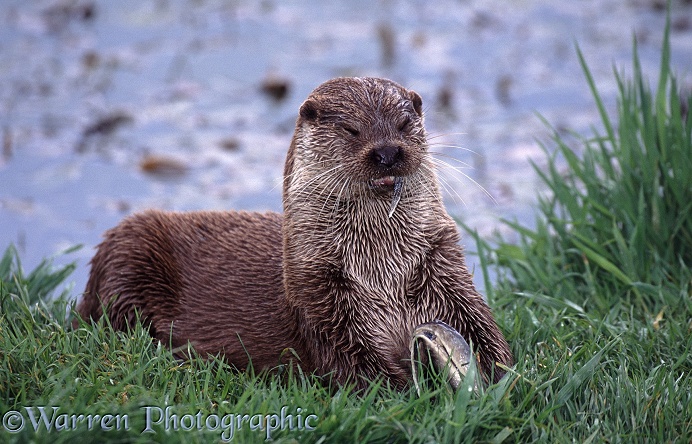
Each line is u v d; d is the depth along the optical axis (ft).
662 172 44.01
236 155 64.85
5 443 26.99
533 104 71.41
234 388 32.17
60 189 60.08
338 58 78.79
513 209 57.31
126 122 68.90
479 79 75.77
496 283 44.60
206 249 39.68
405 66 77.46
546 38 83.61
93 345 33.58
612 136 45.73
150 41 82.58
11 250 44.16
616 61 77.10
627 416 30.55
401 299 34.94
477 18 88.79
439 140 65.82
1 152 64.18
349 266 34.60
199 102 72.23
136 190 60.29
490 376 33.55
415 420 30.22
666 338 35.88
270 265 37.88
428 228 35.19
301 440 28.27
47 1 90.94
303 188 35.50
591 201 43.50
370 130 34.73
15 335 35.04
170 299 39.06
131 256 39.37
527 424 29.84
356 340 33.88
